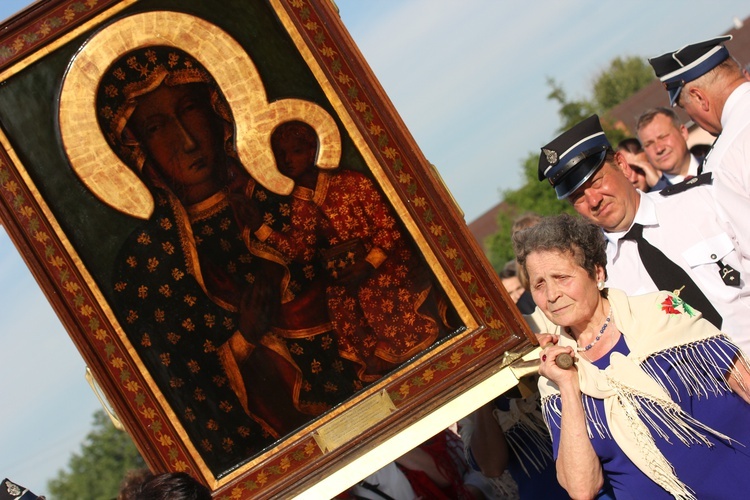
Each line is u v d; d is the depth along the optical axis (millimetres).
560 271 3930
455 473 5434
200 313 4566
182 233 4516
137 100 4414
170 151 4457
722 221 5086
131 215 4473
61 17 4309
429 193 4426
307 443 4586
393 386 4539
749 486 3746
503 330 4457
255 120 4434
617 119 39875
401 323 4539
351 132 4414
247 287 4570
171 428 4566
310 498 4570
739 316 5070
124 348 4512
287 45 4371
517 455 4664
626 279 5254
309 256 4551
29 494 4957
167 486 3295
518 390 4691
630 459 3832
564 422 3893
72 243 4453
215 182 4492
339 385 4598
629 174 5551
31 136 4391
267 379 4605
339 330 4578
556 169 5223
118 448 45531
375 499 5281
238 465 4602
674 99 5621
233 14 4352
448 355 4500
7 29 4289
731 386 3830
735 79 5367
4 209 4398
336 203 4492
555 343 4312
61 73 4359
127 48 4355
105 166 4438
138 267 4508
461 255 4449
